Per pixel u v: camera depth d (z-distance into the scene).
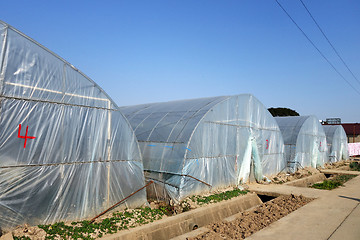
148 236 8.80
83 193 9.12
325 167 29.39
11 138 7.62
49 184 8.33
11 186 7.57
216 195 13.39
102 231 8.29
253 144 17.89
